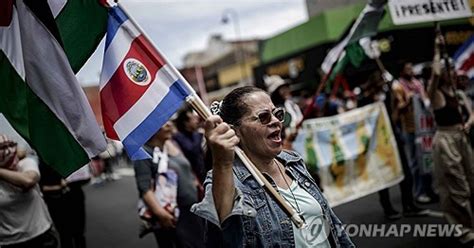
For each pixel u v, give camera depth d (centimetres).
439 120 477
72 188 560
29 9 233
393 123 600
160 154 397
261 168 212
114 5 228
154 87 222
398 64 1141
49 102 233
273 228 197
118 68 228
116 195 1366
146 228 405
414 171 676
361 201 639
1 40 232
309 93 939
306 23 1574
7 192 343
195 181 422
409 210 575
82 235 577
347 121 606
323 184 592
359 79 1152
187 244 394
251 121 207
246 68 3462
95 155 233
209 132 181
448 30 998
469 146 479
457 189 466
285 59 1731
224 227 183
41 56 232
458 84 609
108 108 231
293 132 527
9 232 345
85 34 236
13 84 232
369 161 596
